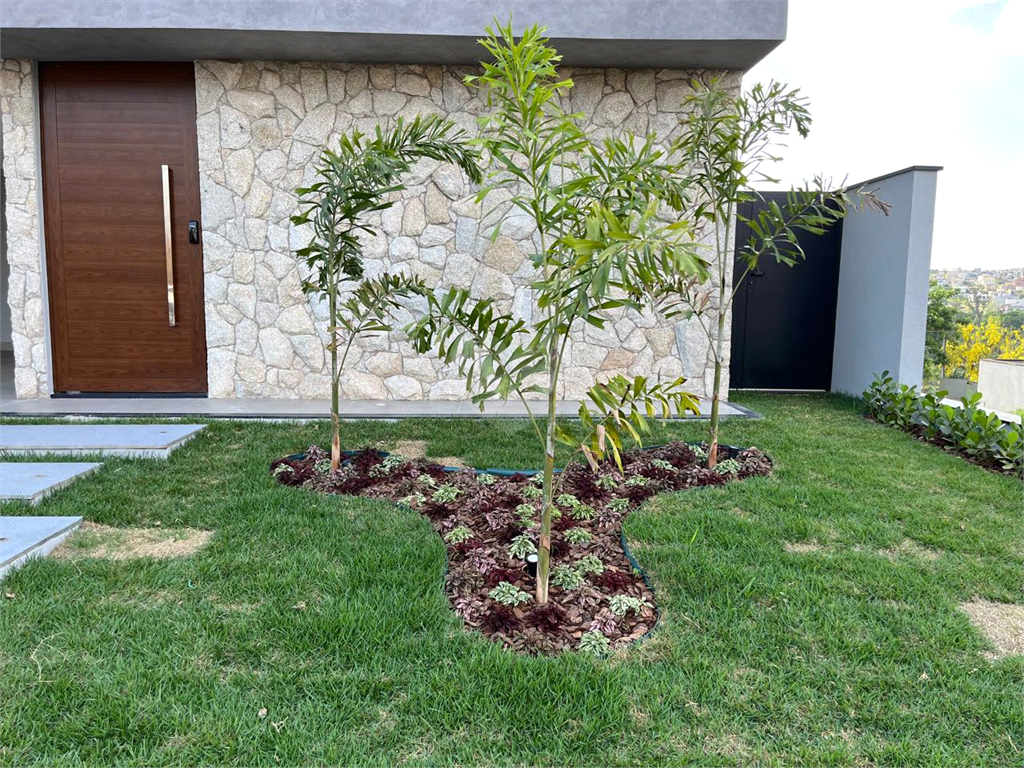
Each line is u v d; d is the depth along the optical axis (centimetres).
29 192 543
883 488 346
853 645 199
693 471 360
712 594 229
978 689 180
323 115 541
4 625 204
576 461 384
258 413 506
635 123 541
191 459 386
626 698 175
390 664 187
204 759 153
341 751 155
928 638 204
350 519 293
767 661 192
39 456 387
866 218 600
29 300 554
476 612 217
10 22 458
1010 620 220
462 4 463
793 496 329
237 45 494
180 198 556
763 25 461
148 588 229
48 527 270
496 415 515
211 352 565
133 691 174
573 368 577
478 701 171
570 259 209
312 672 183
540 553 220
